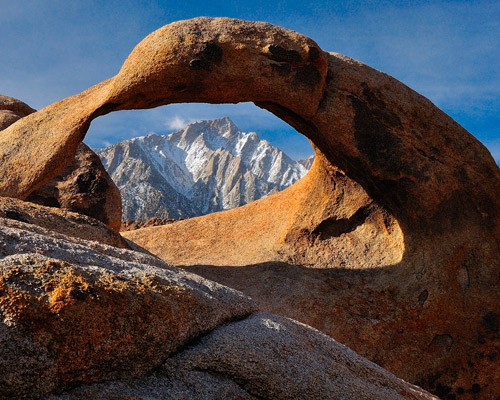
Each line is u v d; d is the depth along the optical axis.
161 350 3.71
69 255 4.04
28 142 12.58
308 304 11.84
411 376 10.80
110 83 12.63
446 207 11.76
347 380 4.27
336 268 12.83
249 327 4.34
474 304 11.07
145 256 5.08
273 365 4.03
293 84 11.61
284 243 14.23
